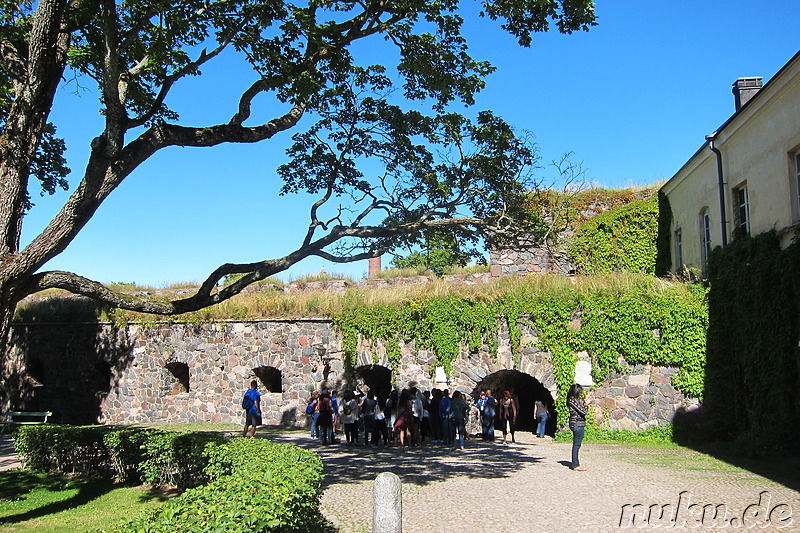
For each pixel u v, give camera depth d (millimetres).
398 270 30375
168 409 24453
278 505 5992
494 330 19312
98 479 13531
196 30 9516
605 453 15469
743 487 10852
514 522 8562
